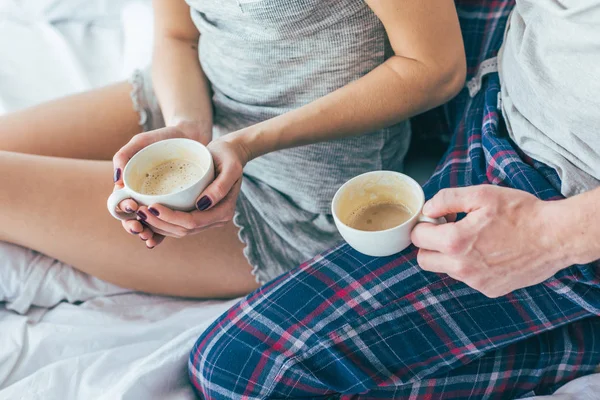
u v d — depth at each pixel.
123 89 1.35
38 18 1.90
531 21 0.97
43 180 1.12
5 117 1.33
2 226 1.14
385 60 1.10
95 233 1.14
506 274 0.87
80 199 1.13
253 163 1.23
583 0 0.84
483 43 1.21
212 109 1.25
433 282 0.96
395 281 0.97
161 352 1.09
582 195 0.83
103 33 1.89
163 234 0.98
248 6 1.00
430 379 1.00
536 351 1.02
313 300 0.99
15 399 1.05
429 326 0.95
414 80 1.01
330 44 1.04
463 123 1.16
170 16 1.29
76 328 1.16
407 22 0.98
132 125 1.35
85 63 1.80
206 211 0.93
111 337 1.15
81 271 1.24
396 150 1.28
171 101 1.20
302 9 0.99
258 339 0.98
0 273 1.18
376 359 0.95
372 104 1.03
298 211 1.23
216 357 1.00
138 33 1.80
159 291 1.25
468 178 1.06
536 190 0.95
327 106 1.03
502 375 1.01
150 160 0.95
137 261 1.18
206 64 1.24
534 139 0.98
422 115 1.36
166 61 1.27
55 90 1.72
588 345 1.02
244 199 1.23
